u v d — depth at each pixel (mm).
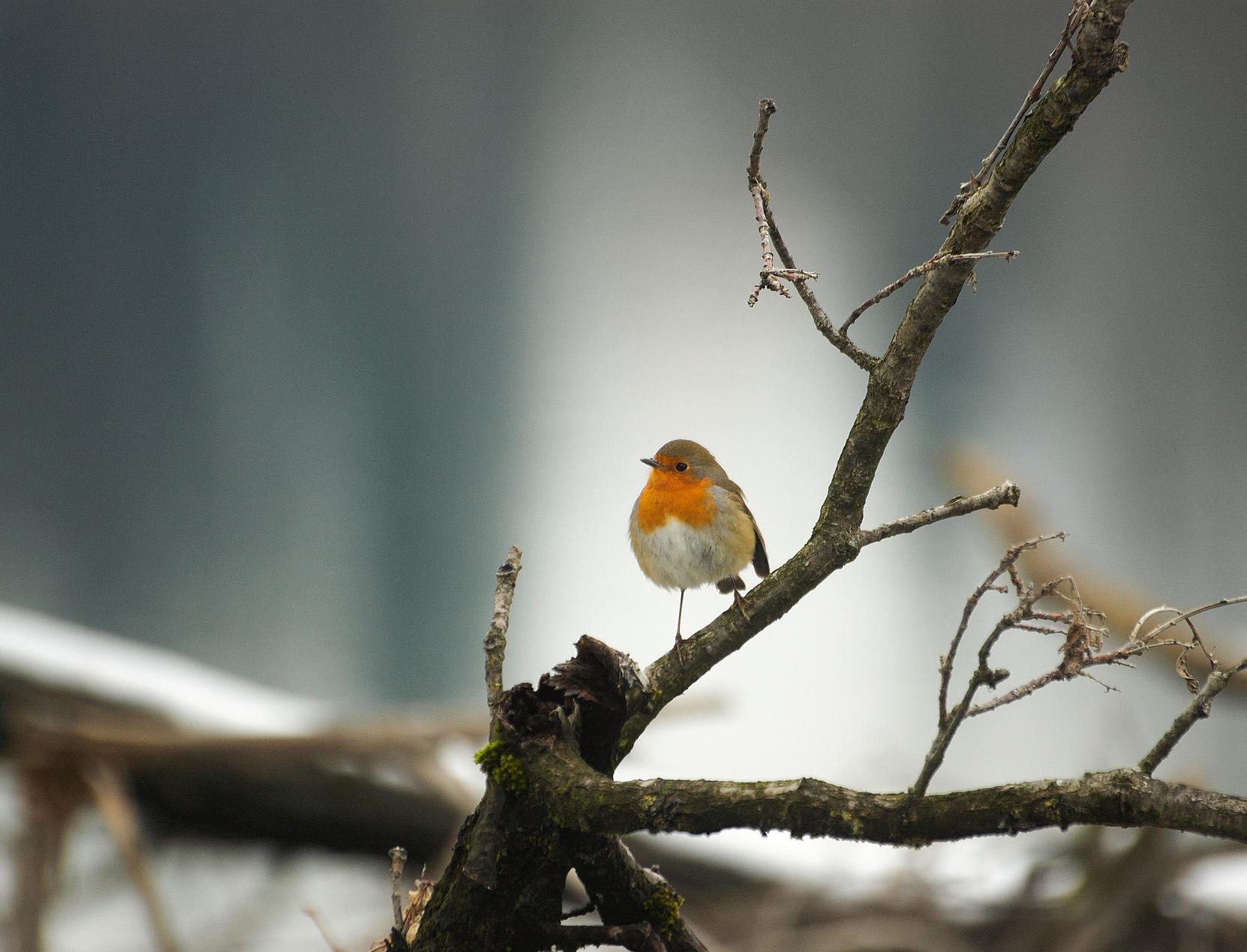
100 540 15672
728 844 6945
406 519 16375
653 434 20422
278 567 14789
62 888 6391
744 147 55062
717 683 11148
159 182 45000
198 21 77938
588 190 48312
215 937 6801
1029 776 9148
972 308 28641
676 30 85812
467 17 87625
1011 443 18328
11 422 21219
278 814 7195
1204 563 13867
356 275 34594
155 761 6445
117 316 28984
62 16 74312
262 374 24828
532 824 2035
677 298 31859
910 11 82312
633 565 14711
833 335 2266
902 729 10047
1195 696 1692
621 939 2145
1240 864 6316
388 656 12633
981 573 13930
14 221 38062
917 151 52375
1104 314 27703
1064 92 2018
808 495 16844
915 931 6258
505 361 25875
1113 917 5836
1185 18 65938
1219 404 20438
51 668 7395
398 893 2449
